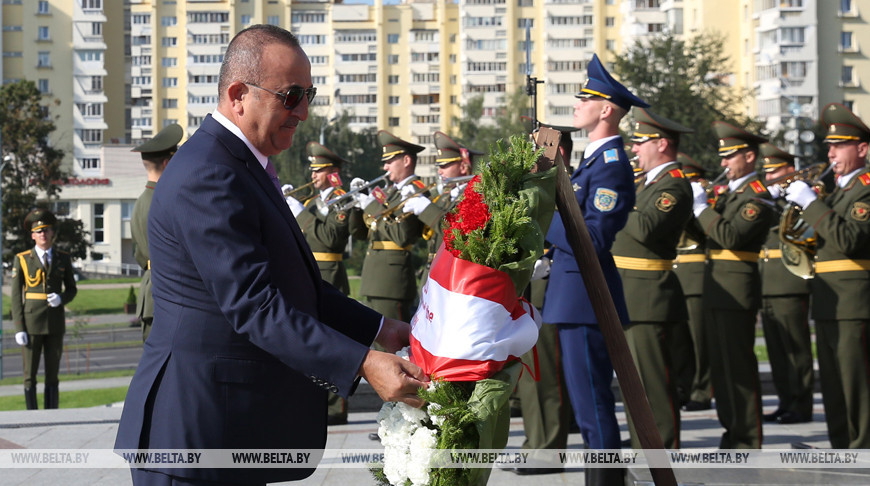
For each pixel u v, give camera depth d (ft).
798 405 26.04
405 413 9.86
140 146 23.12
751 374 21.04
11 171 144.36
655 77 116.37
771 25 174.29
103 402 40.27
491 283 10.07
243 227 9.82
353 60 284.41
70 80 249.75
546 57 261.65
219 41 276.21
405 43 284.00
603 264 16.63
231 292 9.58
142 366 10.19
